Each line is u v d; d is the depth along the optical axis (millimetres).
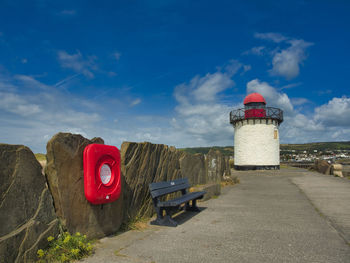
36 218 3184
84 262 3223
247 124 25469
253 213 6152
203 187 8070
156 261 3279
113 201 4457
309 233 4512
